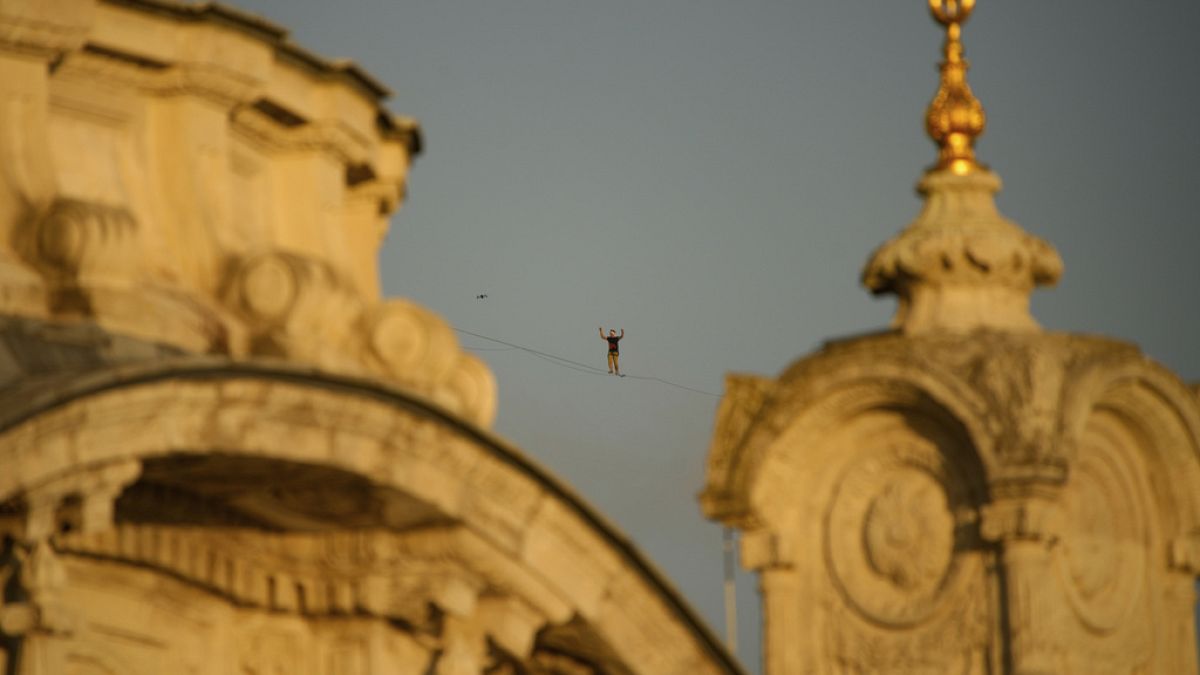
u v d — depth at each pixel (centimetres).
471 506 3456
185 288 3494
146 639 3506
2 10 3353
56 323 3288
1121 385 3947
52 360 3244
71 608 3247
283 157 3697
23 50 3381
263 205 3672
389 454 3381
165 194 3544
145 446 3203
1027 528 3862
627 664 3603
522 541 3497
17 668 3219
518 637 3538
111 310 3331
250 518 3512
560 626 3575
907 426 3962
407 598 3522
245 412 3272
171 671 3528
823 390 3950
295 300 3522
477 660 3544
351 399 3331
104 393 3156
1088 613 3931
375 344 3578
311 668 3578
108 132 3522
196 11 3547
